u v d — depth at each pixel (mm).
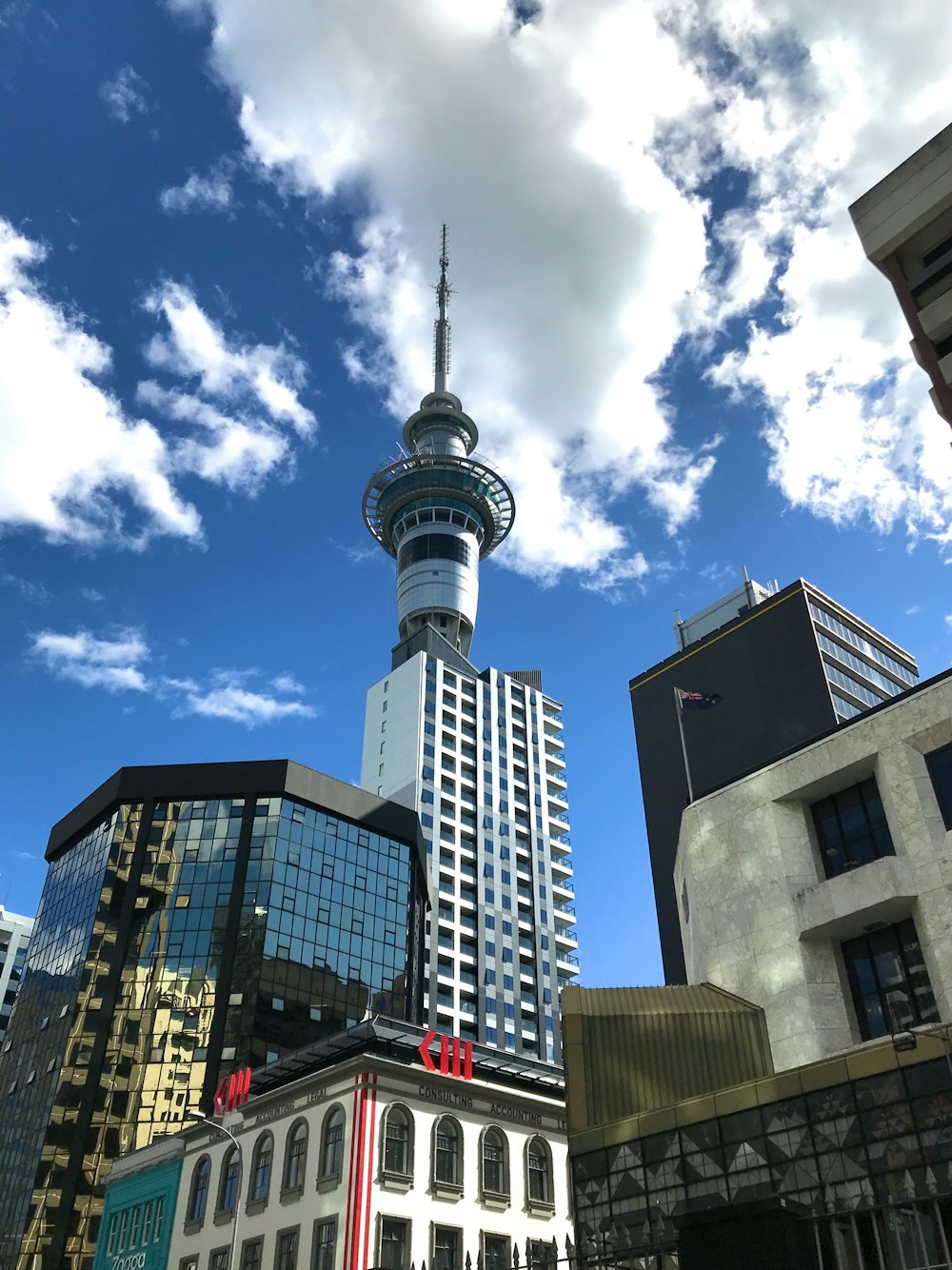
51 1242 74062
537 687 175875
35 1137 80500
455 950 127000
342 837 102000
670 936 102875
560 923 142500
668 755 114062
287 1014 86750
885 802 34406
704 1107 29625
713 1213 23219
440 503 192250
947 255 45031
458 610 181250
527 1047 125750
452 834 138375
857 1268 24266
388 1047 49625
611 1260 28406
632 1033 34031
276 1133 48375
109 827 100062
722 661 115250
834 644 111938
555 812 155625
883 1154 25312
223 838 97250
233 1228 47250
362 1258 40469
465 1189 45250
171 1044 83750
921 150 47719
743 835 38156
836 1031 32750
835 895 33938
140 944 90188
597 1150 31594
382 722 152750
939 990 30500
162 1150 56094
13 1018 95062
